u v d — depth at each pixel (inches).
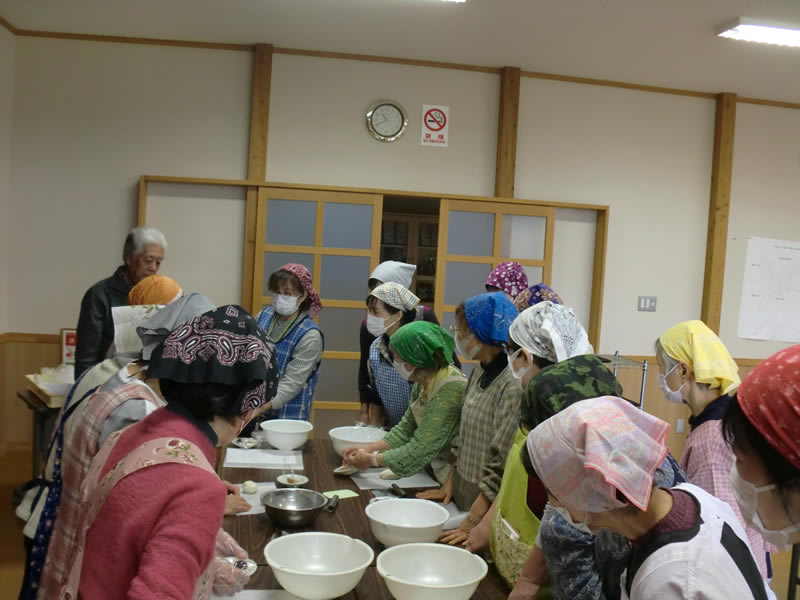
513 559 57.2
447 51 173.0
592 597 47.1
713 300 197.9
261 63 172.4
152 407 53.5
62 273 172.2
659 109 194.4
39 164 170.6
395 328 108.6
